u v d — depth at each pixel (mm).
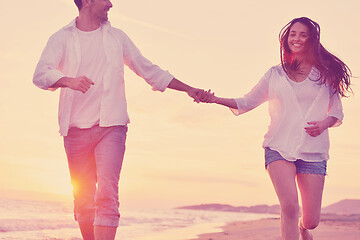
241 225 15000
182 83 3598
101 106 3176
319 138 3451
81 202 3367
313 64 3510
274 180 3383
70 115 3229
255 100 3727
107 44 3258
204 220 22078
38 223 12078
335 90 3516
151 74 3484
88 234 3428
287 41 3605
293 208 3242
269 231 9883
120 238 8383
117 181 3150
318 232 8633
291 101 3473
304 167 3432
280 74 3549
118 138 3205
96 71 3230
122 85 3312
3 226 10414
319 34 3521
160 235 9328
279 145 3439
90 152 3285
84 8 3270
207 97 3641
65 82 2914
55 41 3215
